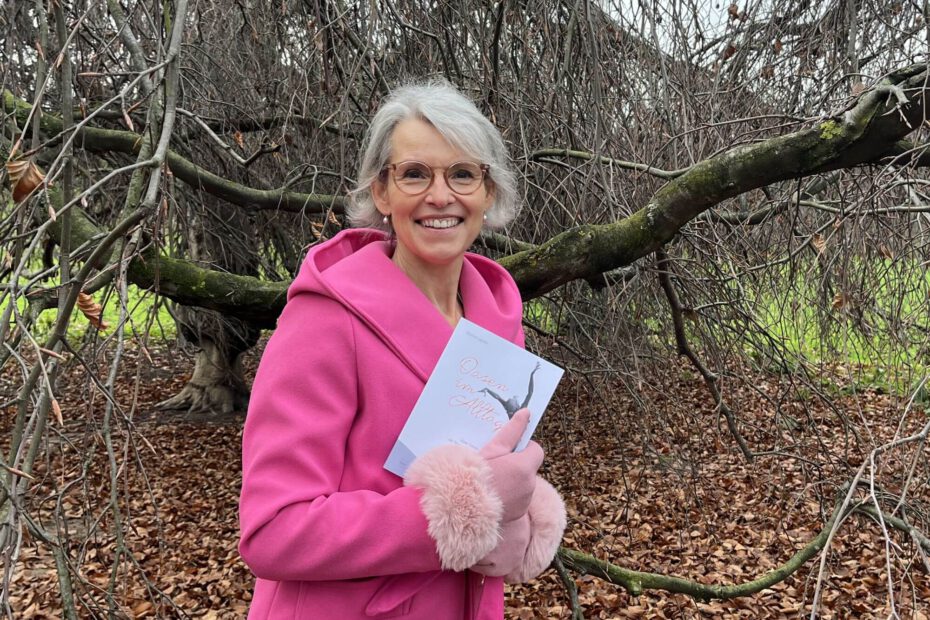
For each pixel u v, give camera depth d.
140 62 2.59
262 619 1.16
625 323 3.62
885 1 3.53
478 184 1.23
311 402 1.08
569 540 4.91
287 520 1.02
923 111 1.91
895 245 3.45
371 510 1.04
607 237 2.35
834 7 3.60
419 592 1.16
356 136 3.55
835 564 4.47
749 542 4.95
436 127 1.18
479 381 1.17
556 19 3.54
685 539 4.99
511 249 3.30
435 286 1.31
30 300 1.88
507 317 1.41
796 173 2.16
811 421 4.02
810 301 3.79
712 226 3.53
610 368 3.71
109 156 4.07
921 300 2.78
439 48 3.41
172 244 4.45
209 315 5.63
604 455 6.00
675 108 3.69
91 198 4.31
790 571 2.39
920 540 1.54
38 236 1.46
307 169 3.87
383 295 1.18
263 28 3.74
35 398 1.81
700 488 5.50
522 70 3.77
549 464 5.69
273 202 3.62
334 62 3.07
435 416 1.14
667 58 3.68
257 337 7.43
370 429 1.12
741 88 3.84
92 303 1.57
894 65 3.28
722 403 3.91
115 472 1.85
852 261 3.41
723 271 3.90
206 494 6.14
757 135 3.66
